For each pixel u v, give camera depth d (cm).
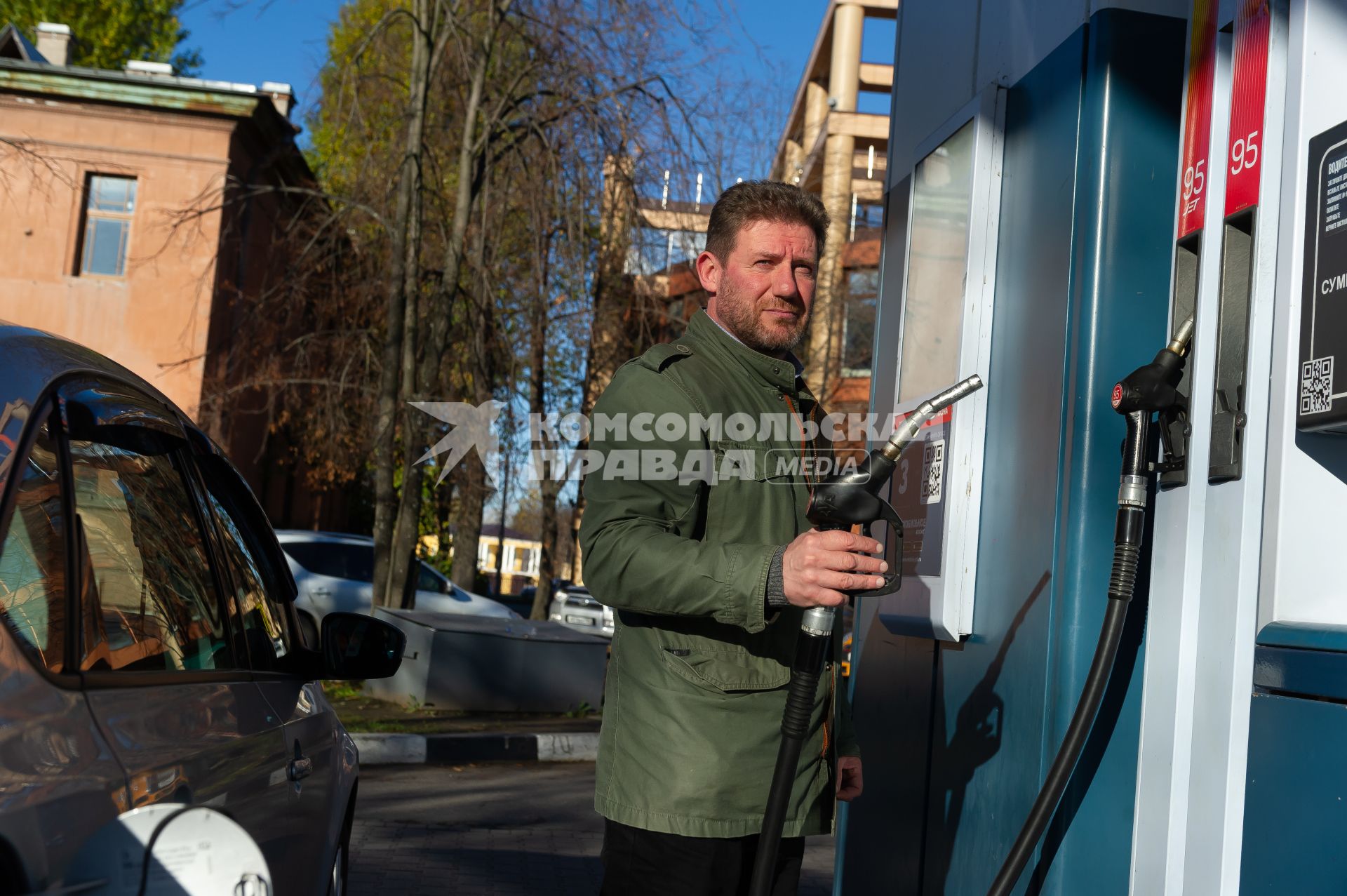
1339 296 189
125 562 187
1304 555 201
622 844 229
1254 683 201
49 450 168
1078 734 225
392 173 1459
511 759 904
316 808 251
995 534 281
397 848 584
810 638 212
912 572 313
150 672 181
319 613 1412
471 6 1376
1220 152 227
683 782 221
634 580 218
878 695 347
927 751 308
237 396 2014
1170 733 226
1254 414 210
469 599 1564
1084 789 240
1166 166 253
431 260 1557
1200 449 224
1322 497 202
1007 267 290
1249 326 212
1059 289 262
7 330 178
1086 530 246
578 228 1362
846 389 2481
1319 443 202
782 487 240
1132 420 231
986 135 297
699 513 234
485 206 1406
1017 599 267
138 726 161
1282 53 211
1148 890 230
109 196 2205
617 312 1435
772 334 246
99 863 134
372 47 1453
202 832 152
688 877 222
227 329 2250
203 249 2161
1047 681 249
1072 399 250
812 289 252
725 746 222
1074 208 258
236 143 2214
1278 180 210
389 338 1422
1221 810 210
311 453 2111
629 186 1369
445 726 952
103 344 2155
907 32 379
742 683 225
